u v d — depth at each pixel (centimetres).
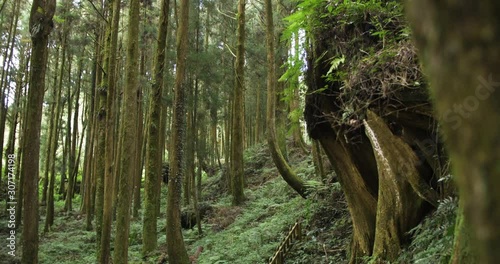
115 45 931
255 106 3036
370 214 610
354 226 640
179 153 877
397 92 458
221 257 962
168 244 847
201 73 1398
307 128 655
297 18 575
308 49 630
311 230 870
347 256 691
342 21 538
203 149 1678
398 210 506
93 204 2014
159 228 1470
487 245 62
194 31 1530
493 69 61
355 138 608
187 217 1464
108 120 836
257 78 2269
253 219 1247
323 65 595
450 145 69
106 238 741
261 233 1009
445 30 65
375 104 502
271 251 897
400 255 491
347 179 642
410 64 435
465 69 63
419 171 491
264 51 1880
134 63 754
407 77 444
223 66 1677
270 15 1027
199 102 1512
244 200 1519
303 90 685
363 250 612
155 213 1181
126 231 729
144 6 1773
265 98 2684
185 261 850
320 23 573
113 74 882
